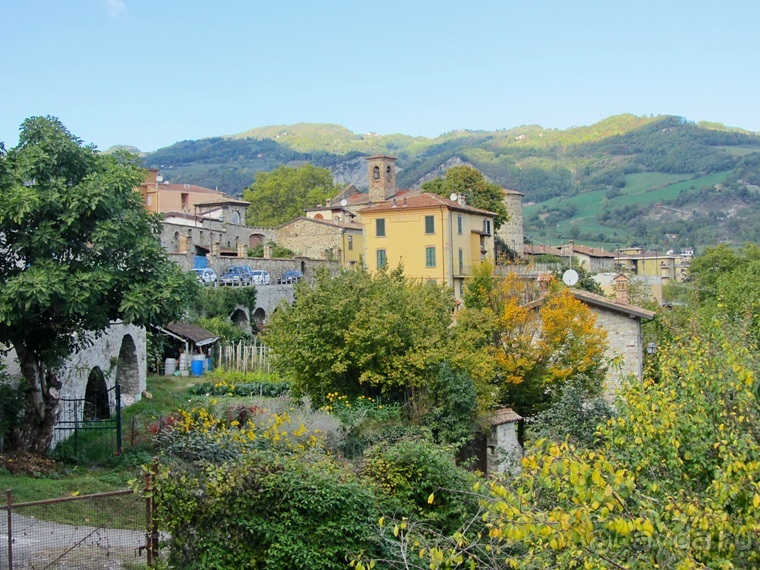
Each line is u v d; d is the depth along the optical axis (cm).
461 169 8700
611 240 16112
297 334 2758
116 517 1698
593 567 898
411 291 3198
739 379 1168
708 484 1177
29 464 2077
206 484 1433
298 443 1752
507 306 3250
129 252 2298
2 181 2180
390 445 2030
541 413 2448
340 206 9250
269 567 1445
